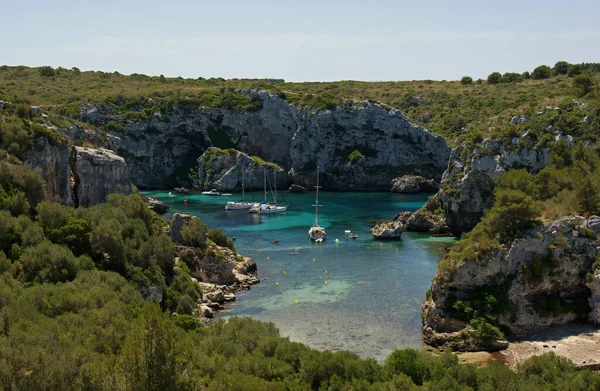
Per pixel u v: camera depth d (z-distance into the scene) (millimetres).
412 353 49219
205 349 46750
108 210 76125
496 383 45000
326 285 87625
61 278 59625
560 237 70188
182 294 73812
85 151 90125
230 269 88312
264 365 44719
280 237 126312
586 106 121188
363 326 69688
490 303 66562
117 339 43625
